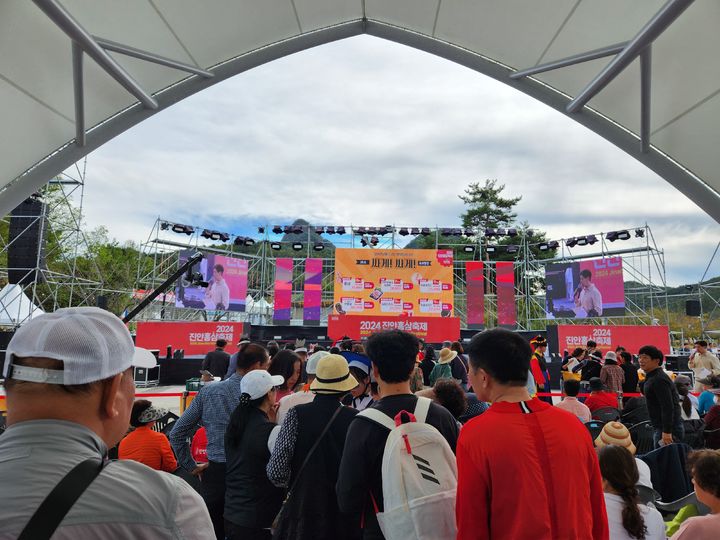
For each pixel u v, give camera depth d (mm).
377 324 19688
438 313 24172
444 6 8289
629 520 2332
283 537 2504
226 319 27594
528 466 1649
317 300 25078
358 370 3943
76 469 875
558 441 1721
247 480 2891
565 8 7207
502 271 25375
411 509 1822
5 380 974
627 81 7395
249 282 28156
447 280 24453
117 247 48375
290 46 9438
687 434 5836
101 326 1021
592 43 7625
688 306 21078
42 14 6133
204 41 8344
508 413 1780
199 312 27094
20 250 19078
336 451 2580
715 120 6910
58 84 7152
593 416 6539
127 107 8383
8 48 6336
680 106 7105
